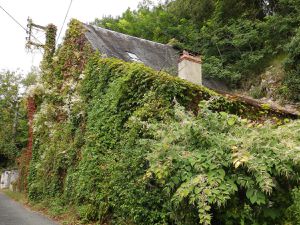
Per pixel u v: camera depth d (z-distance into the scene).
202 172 4.20
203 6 21.84
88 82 10.31
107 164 7.59
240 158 3.94
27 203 13.20
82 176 8.63
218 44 18.69
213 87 15.85
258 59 16.81
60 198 10.49
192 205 4.41
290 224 4.12
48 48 16.53
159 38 22.56
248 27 18.05
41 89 15.02
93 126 8.92
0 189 24.53
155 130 5.55
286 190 4.13
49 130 13.36
